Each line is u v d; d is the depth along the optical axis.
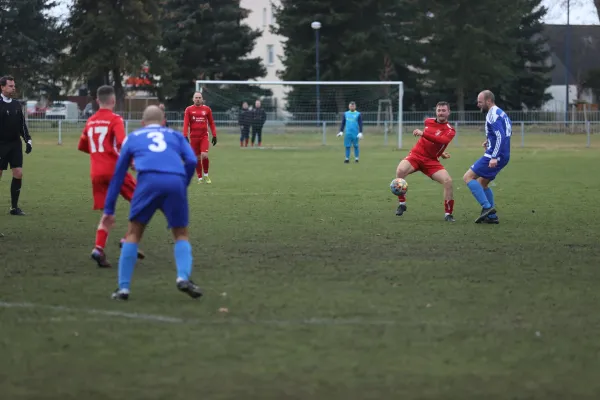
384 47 103.62
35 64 97.31
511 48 108.38
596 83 117.88
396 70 109.00
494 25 104.62
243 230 19.52
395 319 11.02
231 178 35.78
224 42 102.25
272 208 24.25
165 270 14.50
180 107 105.06
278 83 64.19
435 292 12.71
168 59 94.75
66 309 11.49
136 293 12.56
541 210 24.11
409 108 112.00
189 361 9.13
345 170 40.88
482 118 82.06
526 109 112.94
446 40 105.00
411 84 109.75
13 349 9.58
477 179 21.23
